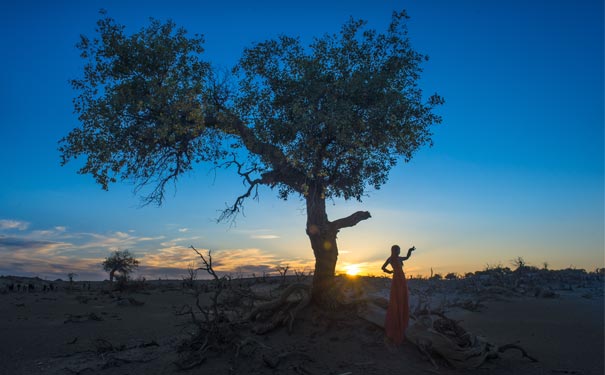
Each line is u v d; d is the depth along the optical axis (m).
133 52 14.60
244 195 14.62
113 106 13.84
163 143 14.88
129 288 41.91
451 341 13.16
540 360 14.06
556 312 23.45
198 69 14.95
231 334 14.12
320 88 13.64
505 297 28.91
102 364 14.24
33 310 29.34
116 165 14.53
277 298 16.02
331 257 15.47
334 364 12.64
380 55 14.99
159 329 22.06
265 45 15.13
